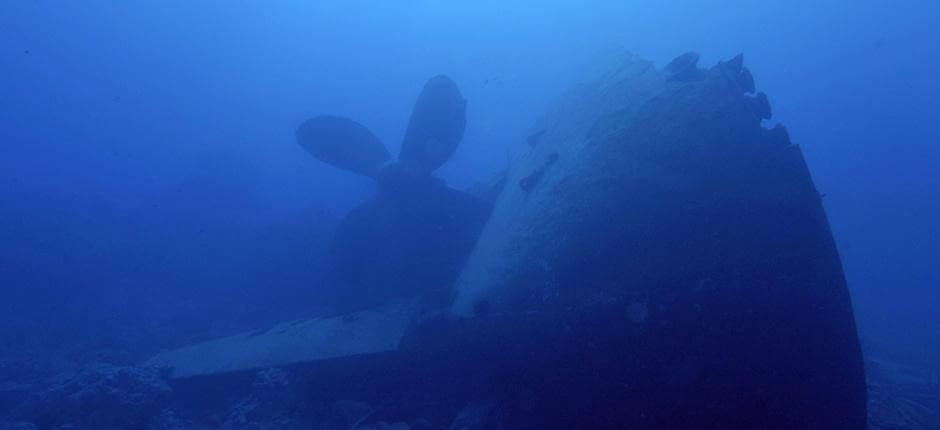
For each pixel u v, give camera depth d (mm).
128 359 8945
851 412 3314
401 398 5453
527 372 4234
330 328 6195
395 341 5312
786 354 3346
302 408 5547
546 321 4008
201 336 9188
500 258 4844
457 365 5105
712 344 3502
